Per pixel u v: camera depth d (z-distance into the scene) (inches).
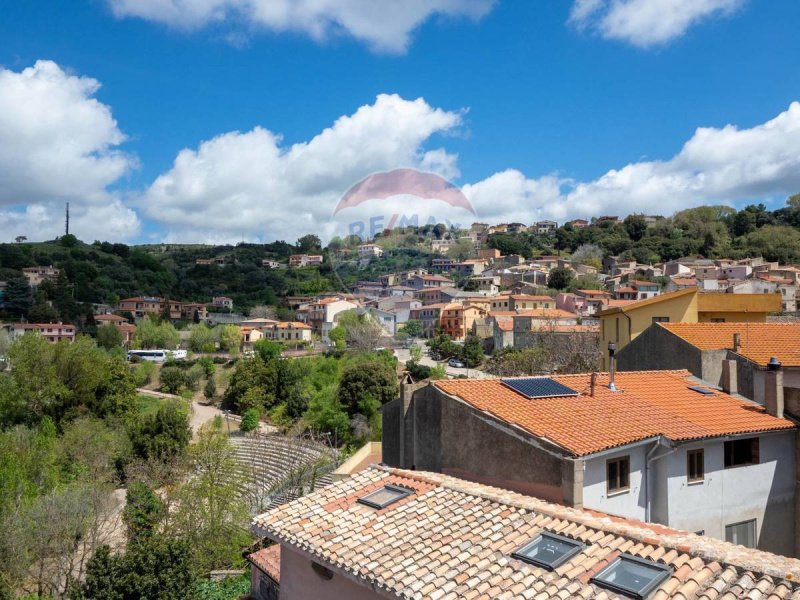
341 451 1739.7
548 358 1955.0
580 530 404.8
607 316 1402.6
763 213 6038.4
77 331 4485.7
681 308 1257.4
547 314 3344.0
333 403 2017.7
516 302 3809.1
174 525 1075.3
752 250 5206.7
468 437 573.6
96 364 2287.2
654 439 540.7
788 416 666.2
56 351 2204.7
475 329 3472.0
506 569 369.4
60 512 1045.8
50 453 1566.2
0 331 3540.8
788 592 307.9
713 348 860.6
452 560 389.1
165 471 1406.3
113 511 1321.4
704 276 4271.7
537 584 348.2
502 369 2129.7
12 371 2178.9
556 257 6077.8
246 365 2765.7
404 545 419.2
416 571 381.4
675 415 612.4
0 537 969.5
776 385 653.9
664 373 773.3
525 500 474.0
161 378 3265.3
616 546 377.7
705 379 805.2
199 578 896.3
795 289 3388.3
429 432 626.2
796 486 653.9
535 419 551.5
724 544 385.7
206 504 1128.8
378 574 386.3
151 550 748.6
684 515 567.5
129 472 1466.5
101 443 1737.2
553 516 428.5
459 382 635.5
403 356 3102.9
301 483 1294.3
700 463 585.3
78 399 2208.4
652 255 5605.3
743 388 746.2
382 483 543.8
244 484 1471.5
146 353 3873.0
